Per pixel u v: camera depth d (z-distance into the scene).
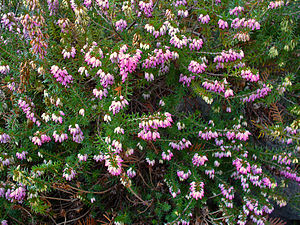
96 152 0.31
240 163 0.32
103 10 0.30
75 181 0.35
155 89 0.38
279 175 0.41
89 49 0.28
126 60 0.25
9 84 0.30
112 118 0.29
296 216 0.43
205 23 0.32
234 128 0.33
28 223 0.33
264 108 0.41
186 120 0.33
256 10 0.33
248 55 0.37
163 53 0.27
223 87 0.30
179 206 0.32
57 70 0.28
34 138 0.28
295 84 0.39
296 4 0.34
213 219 0.35
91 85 0.35
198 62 0.30
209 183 0.36
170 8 0.30
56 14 0.32
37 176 0.29
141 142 0.33
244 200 0.35
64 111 0.31
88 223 0.34
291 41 0.35
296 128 0.34
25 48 0.31
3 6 0.32
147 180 0.37
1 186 0.29
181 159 0.35
